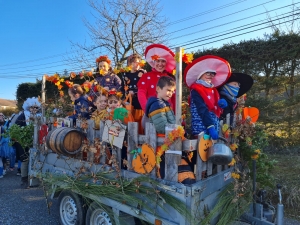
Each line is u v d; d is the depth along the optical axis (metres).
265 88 7.55
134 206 2.73
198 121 3.01
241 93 3.92
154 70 3.91
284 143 7.09
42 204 4.87
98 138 3.17
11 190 5.72
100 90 4.02
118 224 2.85
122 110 3.03
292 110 7.16
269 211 3.27
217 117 3.21
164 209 2.47
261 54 7.38
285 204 4.66
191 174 2.59
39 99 4.80
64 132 3.39
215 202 2.81
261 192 3.40
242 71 7.68
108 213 2.95
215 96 3.26
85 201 3.36
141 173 2.71
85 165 3.31
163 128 2.58
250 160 3.59
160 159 2.54
